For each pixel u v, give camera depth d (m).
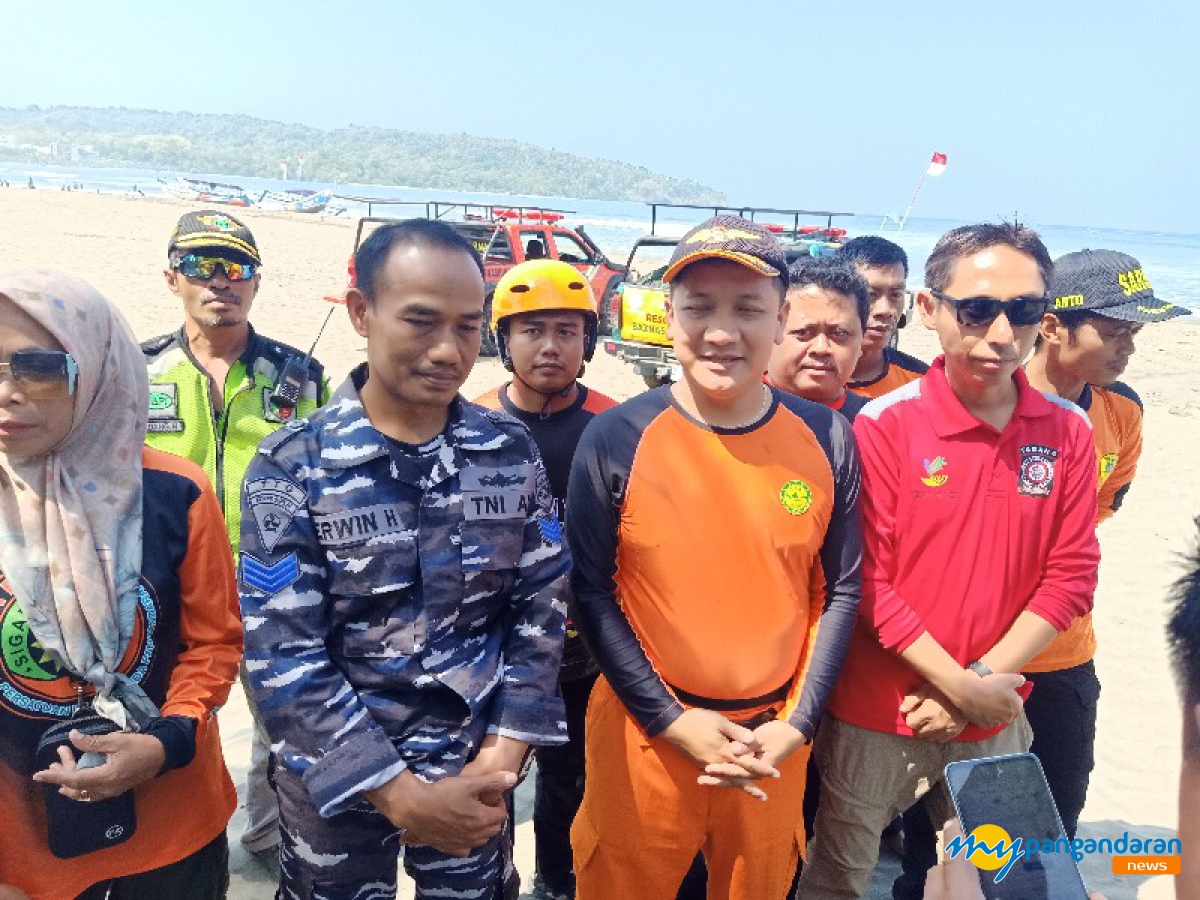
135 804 2.00
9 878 1.94
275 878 3.13
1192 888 1.11
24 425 1.82
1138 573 6.59
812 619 2.36
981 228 2.31
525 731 2.04
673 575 2.21
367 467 1.96
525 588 2.12
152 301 14.27
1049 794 1.51
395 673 1.98
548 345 3.06
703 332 2.13
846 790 2.49
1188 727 1.13
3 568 1.87
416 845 2.13
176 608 2.07
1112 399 2.98
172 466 2.12
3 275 1.83
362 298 1.96
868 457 2.40
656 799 2.27
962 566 2.35
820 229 11.78
